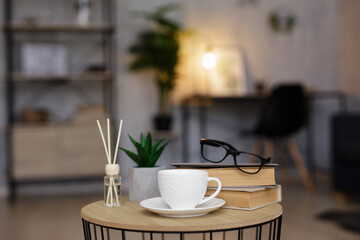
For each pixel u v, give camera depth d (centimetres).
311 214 261
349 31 404
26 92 365
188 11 399
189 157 397
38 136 334
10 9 361
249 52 412
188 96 383
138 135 383
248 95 352
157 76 368
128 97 383
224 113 408
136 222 78
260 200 91
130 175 100
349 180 290
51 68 353
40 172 333
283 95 329
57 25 343
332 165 307
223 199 90
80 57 374
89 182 379
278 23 418
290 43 422
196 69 399
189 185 81
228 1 409
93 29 354
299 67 423
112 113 378
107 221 79
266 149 405
